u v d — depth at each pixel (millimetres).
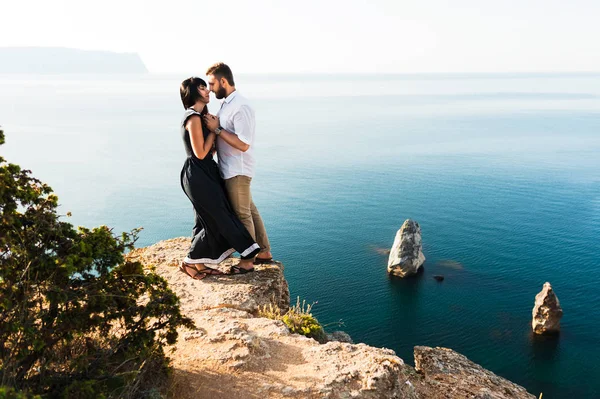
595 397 48875
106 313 3766
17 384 3174
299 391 3979
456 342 60312
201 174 6133
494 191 149000
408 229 80812
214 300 6016
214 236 6469
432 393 5836
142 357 3893
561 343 59031
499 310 68562
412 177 173750
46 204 3670
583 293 74750
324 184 166000
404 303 71125
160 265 7352
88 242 3789
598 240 100375
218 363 4391
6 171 3445
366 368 4375
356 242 102500
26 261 3348
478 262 88062
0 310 3303
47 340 3391
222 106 6129
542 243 99188
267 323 5426
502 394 6305
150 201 154250
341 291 76125
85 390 3191
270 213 129250
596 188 149750
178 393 3943
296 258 92875
